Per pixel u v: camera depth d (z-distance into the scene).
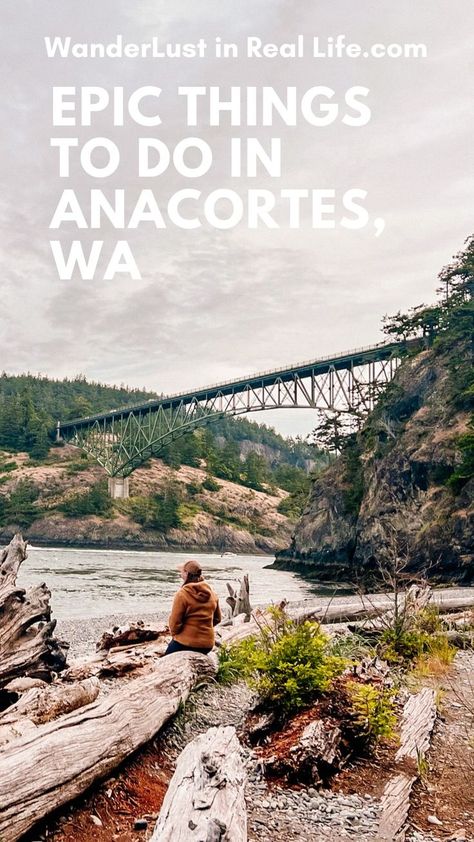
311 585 48.22
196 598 7.70
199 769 3.88
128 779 4.94
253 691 7.59
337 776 5.40
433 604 13.04
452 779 5.41
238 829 3.39
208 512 145.25
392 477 58.66
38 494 138.75
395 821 4.51
